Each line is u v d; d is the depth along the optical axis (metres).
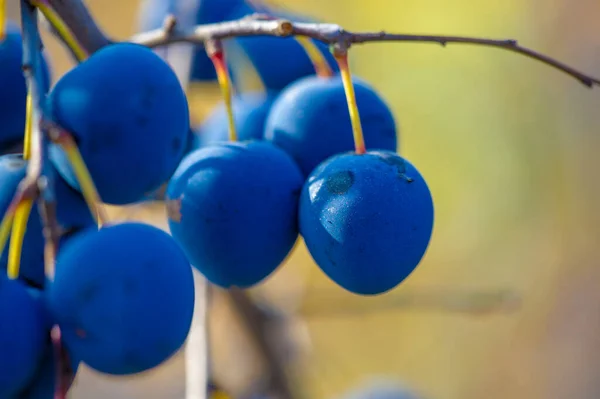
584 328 0.40
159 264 0.18
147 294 0.18
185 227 0.20
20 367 0.18
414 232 0.19
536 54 0.20
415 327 0.40
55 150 0.19
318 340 0.40
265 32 0.20
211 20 0.24
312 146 0.21
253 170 0.20
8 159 0.19
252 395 0.26
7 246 0.19
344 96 0.21
